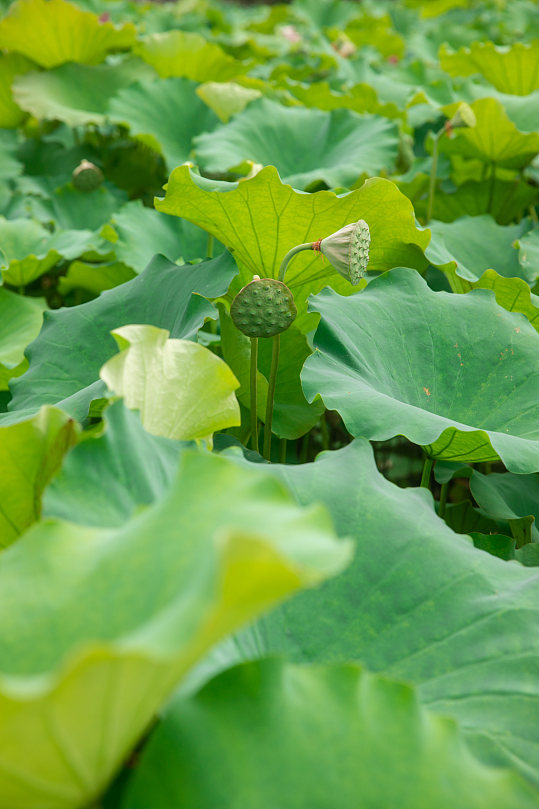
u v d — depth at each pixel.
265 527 1.30
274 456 2.82
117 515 1.77
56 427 1.87
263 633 1.84
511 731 1.78
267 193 2.45
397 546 1.92
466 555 1.93
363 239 2.32
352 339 2.31
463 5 7.87
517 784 1.58
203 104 3.84
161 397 1.93
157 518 1.55
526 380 2.36
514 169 3.48
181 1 6.92
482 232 3.05
